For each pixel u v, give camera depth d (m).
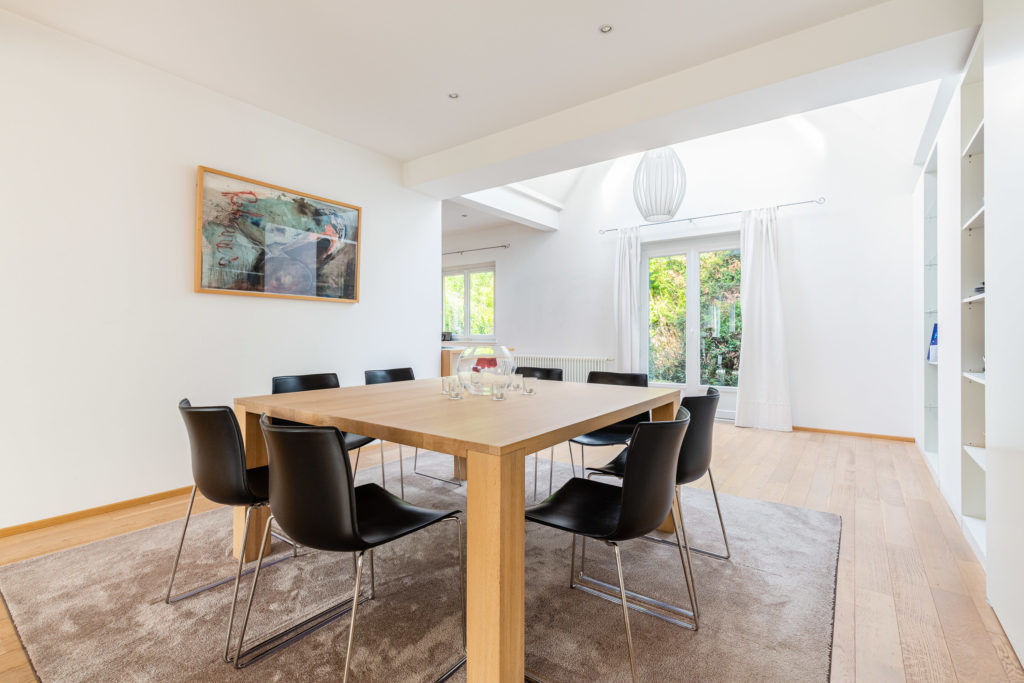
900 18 2.24
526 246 6.84
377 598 1.74
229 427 1.54
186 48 2.58
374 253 4.08
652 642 1.48
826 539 2.23
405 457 3.81
